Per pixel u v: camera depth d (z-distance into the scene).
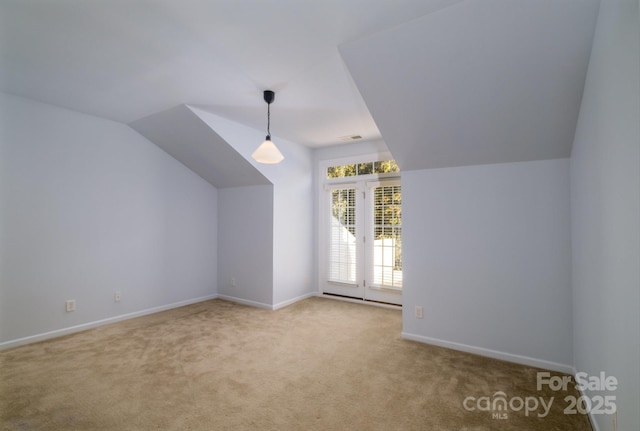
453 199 2.99
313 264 5.00
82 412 1.95
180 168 4.44
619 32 1.30
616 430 1.45
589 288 1.96
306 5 1.68
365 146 4.55
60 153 3.28
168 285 4.27
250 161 3.92
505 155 2.69
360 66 2.20
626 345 1.32
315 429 1.81
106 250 3.64
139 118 3.60
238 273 4.64
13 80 2.65
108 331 3.38
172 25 1.88
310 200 4.96
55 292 3.23
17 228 3.00
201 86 2.72
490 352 2.79
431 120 2.53
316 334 3.31
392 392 2.20
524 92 2.11
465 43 1.87
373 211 4.52
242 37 1.99
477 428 1.82
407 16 1.77
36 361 2.64
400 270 4.29
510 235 2.74
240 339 3.16
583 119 2.03
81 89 2.82
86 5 1.70
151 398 2.11
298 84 2.66
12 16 1.79
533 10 1.63
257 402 2.07
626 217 1.30
